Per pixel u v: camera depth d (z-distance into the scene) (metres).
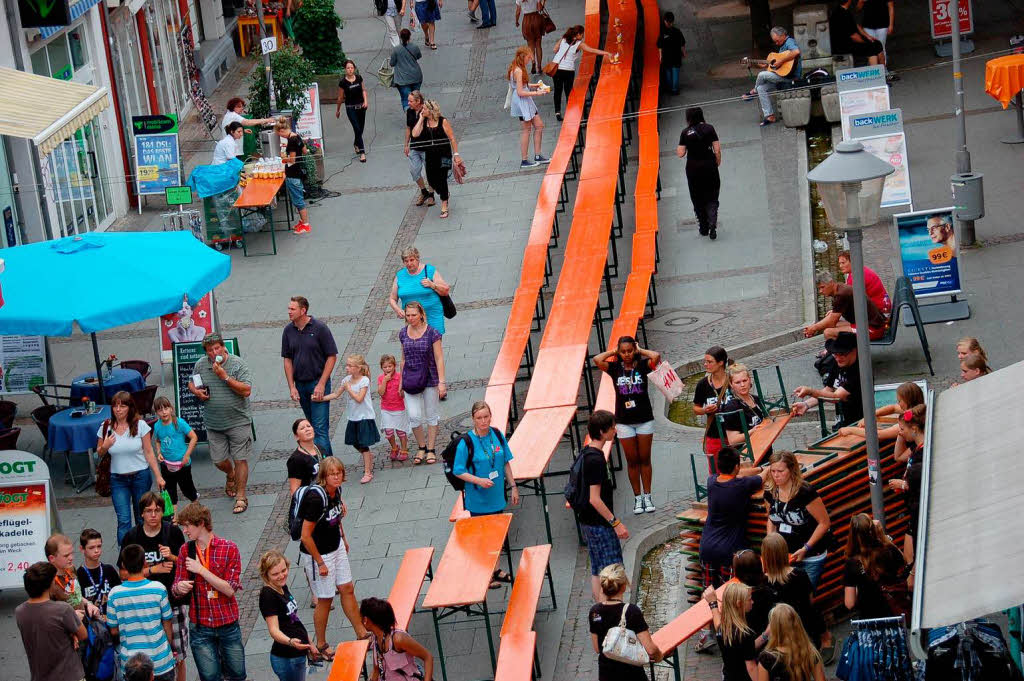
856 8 36.09
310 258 29.36
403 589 15.66
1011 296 22.70
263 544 18.88
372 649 16.09
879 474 14.58
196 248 21.47
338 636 16.55
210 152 37.44
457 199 31.84
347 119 38.66
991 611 7.36
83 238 20.88
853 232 14.07
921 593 7.87
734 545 15.00
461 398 22.52
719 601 14.19
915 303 20.75
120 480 18.72
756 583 13.22
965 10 34.50
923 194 27.42
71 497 20.67
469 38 45.03
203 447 22.14
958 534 8.42
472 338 24.73
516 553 18.06
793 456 14.59
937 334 21.88
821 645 14.12
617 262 27.16
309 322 20.34
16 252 20.72
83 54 32.94
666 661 14.25
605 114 31.27
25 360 22.45
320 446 20.62
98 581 15.27
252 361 24.73
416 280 22.59
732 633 13.00
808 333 19.70
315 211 32.16
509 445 18.23
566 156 29.44
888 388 18.50
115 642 14.62
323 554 15.79
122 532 18.83
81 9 31.34
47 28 29.81
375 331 25.42
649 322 24.61
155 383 24.22
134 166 35.66
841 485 15.58
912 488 14.68
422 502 19.56
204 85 42.75
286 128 30.58
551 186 27.89
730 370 17.42
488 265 27.97
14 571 17.62
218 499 20.28
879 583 13.30
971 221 24.77
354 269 28.50
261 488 20.44
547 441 18.20
